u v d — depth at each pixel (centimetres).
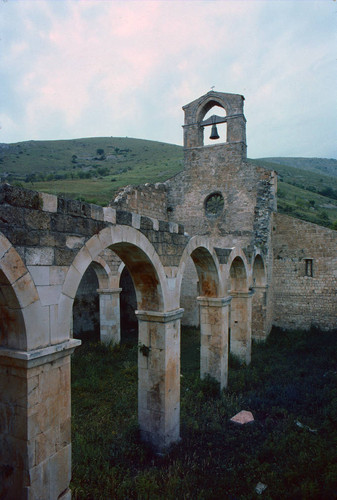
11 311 498
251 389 1150
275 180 2070
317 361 1391
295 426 873
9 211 471
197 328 2147
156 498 613
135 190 1917
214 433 880
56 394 544
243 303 1440
